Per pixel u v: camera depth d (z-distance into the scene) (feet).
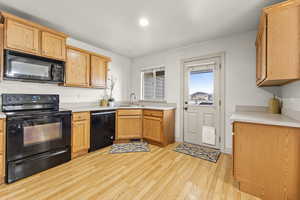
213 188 5.59
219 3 5.97
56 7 6.31
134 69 14.38
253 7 6.21
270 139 4.93
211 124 10.01
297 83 4.98
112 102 11.71
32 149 6.40
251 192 5.26
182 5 6.12
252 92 8.41
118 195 5.13
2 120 5.68
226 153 9.20
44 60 7.42
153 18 7.19
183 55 11.21
